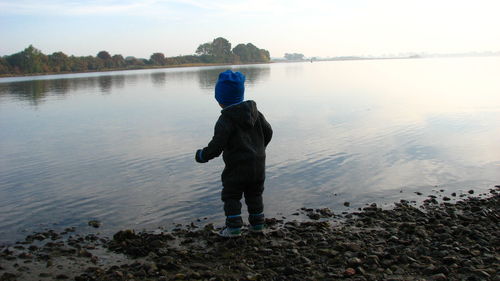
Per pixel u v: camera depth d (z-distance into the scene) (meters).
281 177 4.43
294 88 15.94
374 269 2.46
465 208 3.53
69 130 7.57
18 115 9.87
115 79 29.06
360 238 2.95
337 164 4.87
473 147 5.55
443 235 2.87
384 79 20.59
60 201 3.88
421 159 5.04
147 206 3.72
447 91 13.28
